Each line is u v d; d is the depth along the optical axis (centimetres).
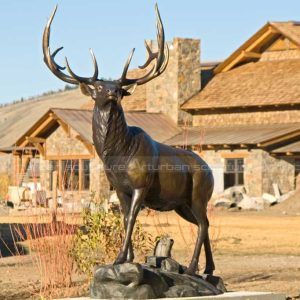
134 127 2669
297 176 10981
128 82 2619
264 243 6000
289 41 12594
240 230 7000
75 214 4431
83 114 12006
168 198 2739
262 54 12900
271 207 10169
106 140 2581
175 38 12594
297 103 11388
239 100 12012
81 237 3547
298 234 6712
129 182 2620
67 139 11762
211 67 13550
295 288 3859
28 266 4584
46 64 2656
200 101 12425
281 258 5122
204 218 2842
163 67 2642
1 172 15162
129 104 13475
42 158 11975
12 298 3566
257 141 10800
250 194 10938
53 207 4331
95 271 2648
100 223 3550
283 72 12281
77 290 3462
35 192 3991
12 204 9969
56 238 3516
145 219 7525
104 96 2559
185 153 2802
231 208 10238
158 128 12331
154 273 2666
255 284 3988
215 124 12362
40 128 11912
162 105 12719
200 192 2814
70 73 2612
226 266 4719
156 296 2655
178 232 6375
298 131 11019
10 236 6022
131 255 2664
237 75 12756
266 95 11838
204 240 2873
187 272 2812
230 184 11138
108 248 3538
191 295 2725
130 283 2614
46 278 3494
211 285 2808
